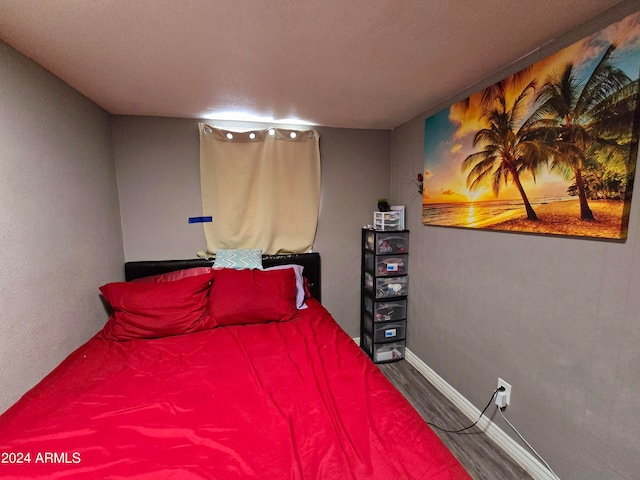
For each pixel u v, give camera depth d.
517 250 1.46
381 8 1.04
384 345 2.56
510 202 1.47
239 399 1.12
